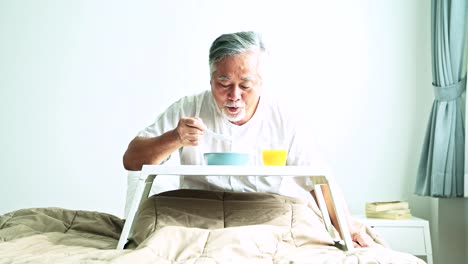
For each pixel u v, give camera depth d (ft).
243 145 6.47
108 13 11.19
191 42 11.14
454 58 9.49
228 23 11.12
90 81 11.09
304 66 10.94
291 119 6.55
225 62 5.47
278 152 5.25
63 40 11.15
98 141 10.98
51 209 6.13
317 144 10.77
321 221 5.98
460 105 9.52
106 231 5.90
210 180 6.54
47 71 11.10
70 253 4.20
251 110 6.25
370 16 11.02
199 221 5.13
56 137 10.97
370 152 10.79
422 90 10.85
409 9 11.00
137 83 11.09
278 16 11.07
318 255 4.01
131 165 5.77
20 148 10.93
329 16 11.05
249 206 5.41
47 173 10.89
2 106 11.00
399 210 9.35
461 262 9.87
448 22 9.57
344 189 10.71
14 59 11.10
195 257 3.95
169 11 11.17
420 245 8.87
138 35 11.16
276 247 4.45
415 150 10.77
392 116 10.85
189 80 11.09
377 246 5.53
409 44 10.95
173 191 5.51
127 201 7.04
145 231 4.93
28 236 5.06
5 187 10.85
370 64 10.95
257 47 5.57
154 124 6.64
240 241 4.17
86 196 10.87
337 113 10.85
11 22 11.18
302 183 6.36
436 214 10.11
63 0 11.21
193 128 5.28
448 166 9.36
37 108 11.02
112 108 11.05
